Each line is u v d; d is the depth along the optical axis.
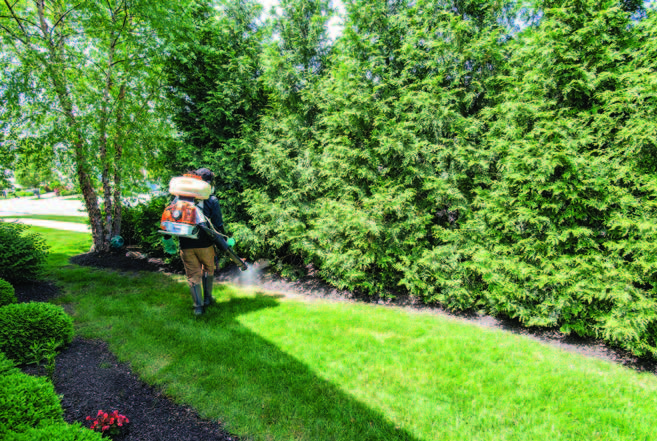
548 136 3.67
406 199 4.59
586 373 2.93
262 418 2.23
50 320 2.86
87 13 5.99
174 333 3.46
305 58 5.95
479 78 4.50
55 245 8.33
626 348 3.27
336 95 5.03
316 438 2.07
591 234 3.43
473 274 4.27
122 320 3.75
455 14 4.71
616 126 3.36
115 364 2.82
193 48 6.23
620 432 2.19
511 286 3.78
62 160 6.07
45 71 5.45
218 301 4.58
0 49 5.34
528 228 3.92
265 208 5.51
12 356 2.54
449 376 2.81
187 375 2.69
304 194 5.71
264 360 2.97
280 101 5.91
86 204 6.85
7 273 4.36
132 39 6.11
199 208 3.85
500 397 2.53
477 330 3.82
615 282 3.27
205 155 6.11
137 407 2.27
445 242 4.59
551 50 3.62
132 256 6.88
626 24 3.53
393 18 4.87
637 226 3.13
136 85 6.49
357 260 4.86
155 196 6.91
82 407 2.18
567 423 2.26
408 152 4.47
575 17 3.56
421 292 4.71
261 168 5.50
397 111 4.68
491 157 4.17
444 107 4.31
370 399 2.47
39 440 1.41
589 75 3.48
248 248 5.85
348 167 4.88
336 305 4.61
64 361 2.75
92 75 6.35
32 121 5.70
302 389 2.55
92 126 6.11
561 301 3.48
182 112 6.73
